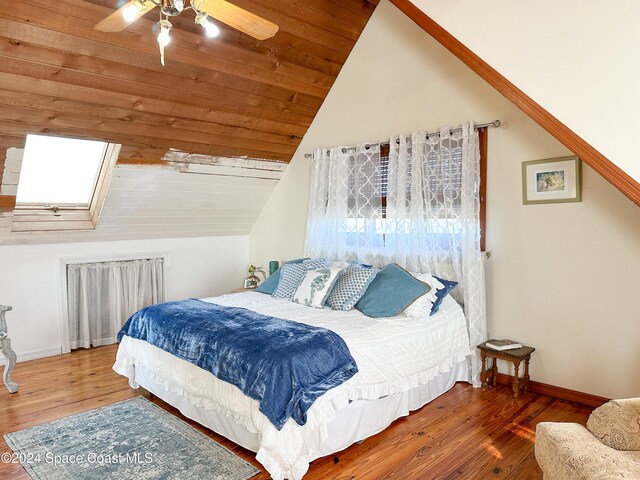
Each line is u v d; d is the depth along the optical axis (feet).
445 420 9.42
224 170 14.96
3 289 12.99
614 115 7.25
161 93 11.23
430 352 10.11
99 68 9.89
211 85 11.84
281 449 7.05
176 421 9.39
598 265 9.94
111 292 15.23
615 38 7.20
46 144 11.56
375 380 8.65
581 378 10.27
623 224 9.57
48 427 9.11
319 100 14.99
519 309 11.21
